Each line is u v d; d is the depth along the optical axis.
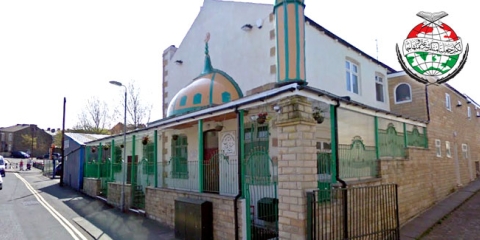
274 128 9.73
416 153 12.23
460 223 10.71
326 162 7.61
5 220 11.97
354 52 13.49
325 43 11.81
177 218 9.31
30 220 12.03
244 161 8.33
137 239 9.17
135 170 14.59
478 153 22.80
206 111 9.26
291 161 6.61
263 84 10.86
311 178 6.55
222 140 11.54
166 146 14.88
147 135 14.86
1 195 19.16
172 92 16.05
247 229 7.72
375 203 8.43
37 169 46.44
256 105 7.77
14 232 10.14
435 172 14.02
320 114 7.66
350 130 10.82
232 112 8.59
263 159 8.66
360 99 13.49
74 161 24.36
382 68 15.80
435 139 14.95
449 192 15.35
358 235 7.36
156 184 11.95
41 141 78.00
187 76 15.05
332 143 7.67
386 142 10.57
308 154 6.57
